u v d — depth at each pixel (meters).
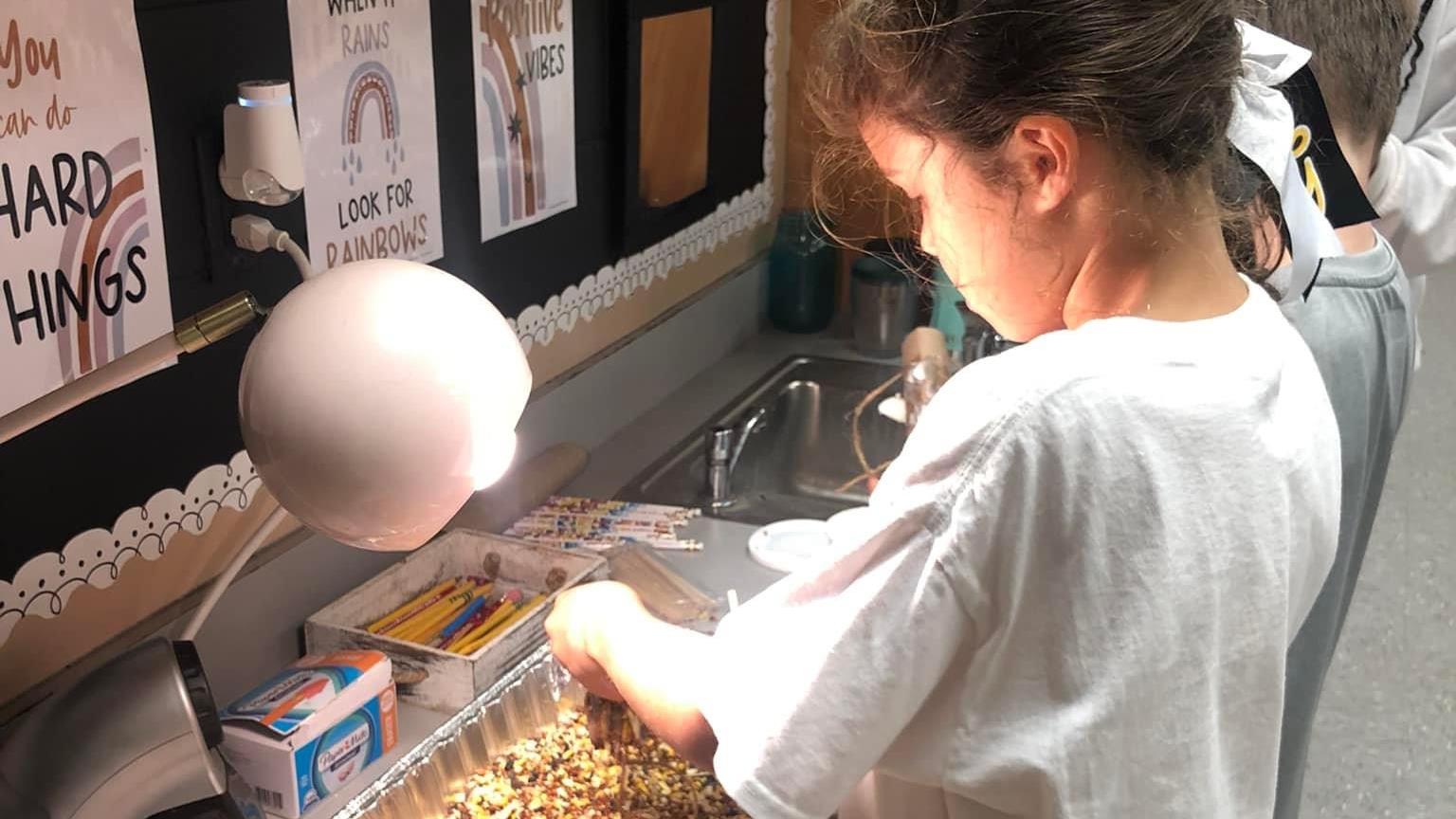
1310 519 0.83
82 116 1.00
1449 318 3.26
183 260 1.12
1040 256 0.78
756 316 2.34
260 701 1.12
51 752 0.82
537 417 1.70
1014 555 0.73
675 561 1.54
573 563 1.40
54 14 0.96
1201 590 0.74
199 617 0.97
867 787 0.96
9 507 1.01
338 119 1.26
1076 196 0.76
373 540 0.71
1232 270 0.83
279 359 0.67
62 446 1.04
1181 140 0.75
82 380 0.75
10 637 1.03
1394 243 1.62
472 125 1.48
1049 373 0.73
